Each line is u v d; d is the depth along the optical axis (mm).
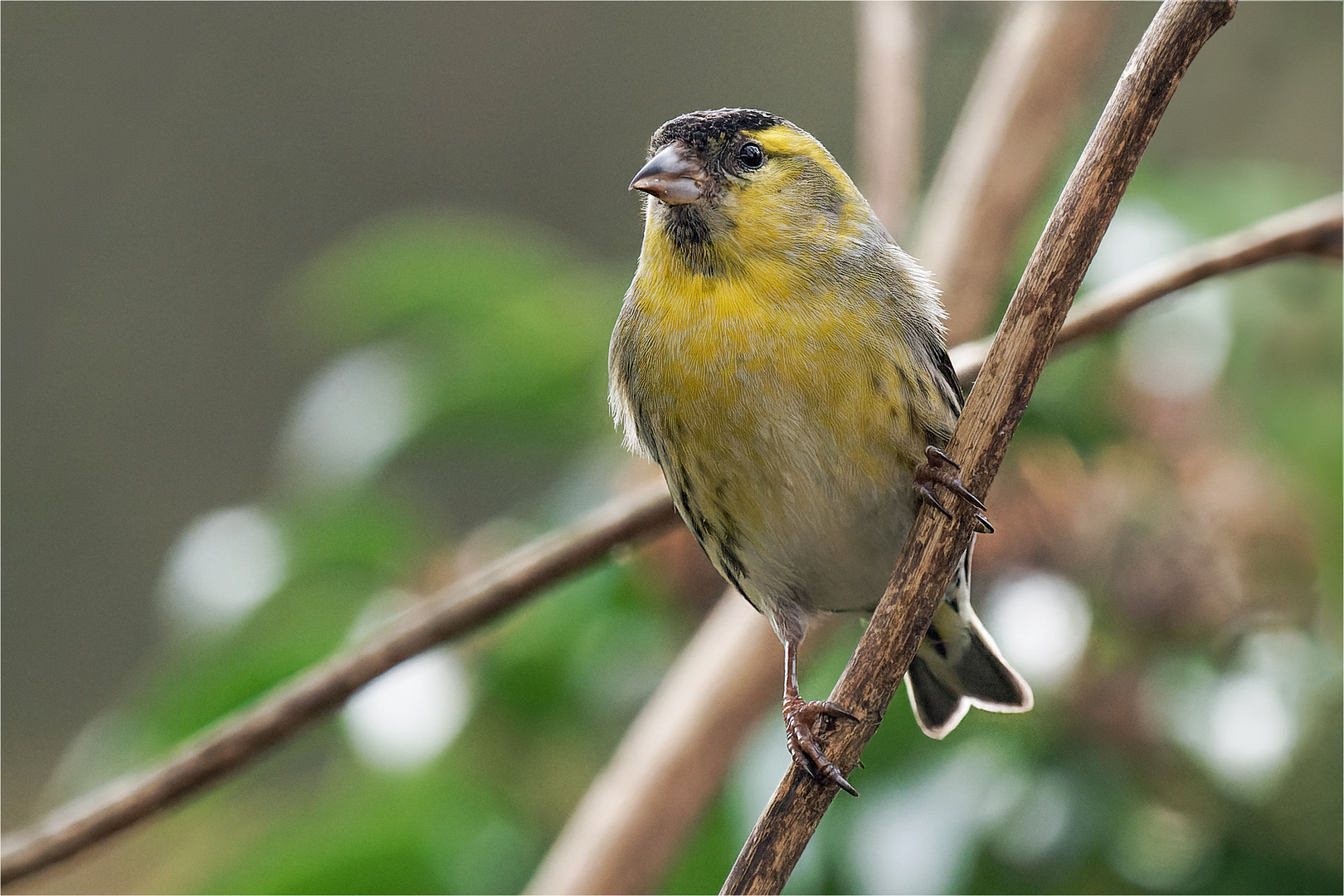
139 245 5320
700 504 3225
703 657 3232
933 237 3246
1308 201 3262
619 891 3215
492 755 3258
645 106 5117
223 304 5316
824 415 3213
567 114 5207
